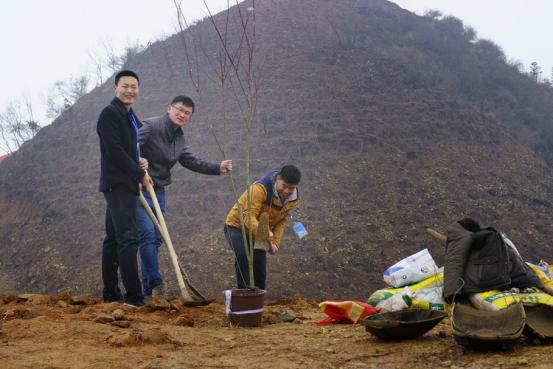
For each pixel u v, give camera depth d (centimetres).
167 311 500
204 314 506
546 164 3669
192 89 3678
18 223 3075
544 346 356
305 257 2188
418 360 336
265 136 3192
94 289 2203
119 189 505
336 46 4241
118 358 330
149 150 615
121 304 511
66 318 443
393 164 3012
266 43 4097
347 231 2405
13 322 414
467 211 2680
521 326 343
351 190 2753
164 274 2067
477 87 4456
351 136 3200
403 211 2600
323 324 485
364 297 1992
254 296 468
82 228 2775
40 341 370
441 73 4322
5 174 3675
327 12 4812
